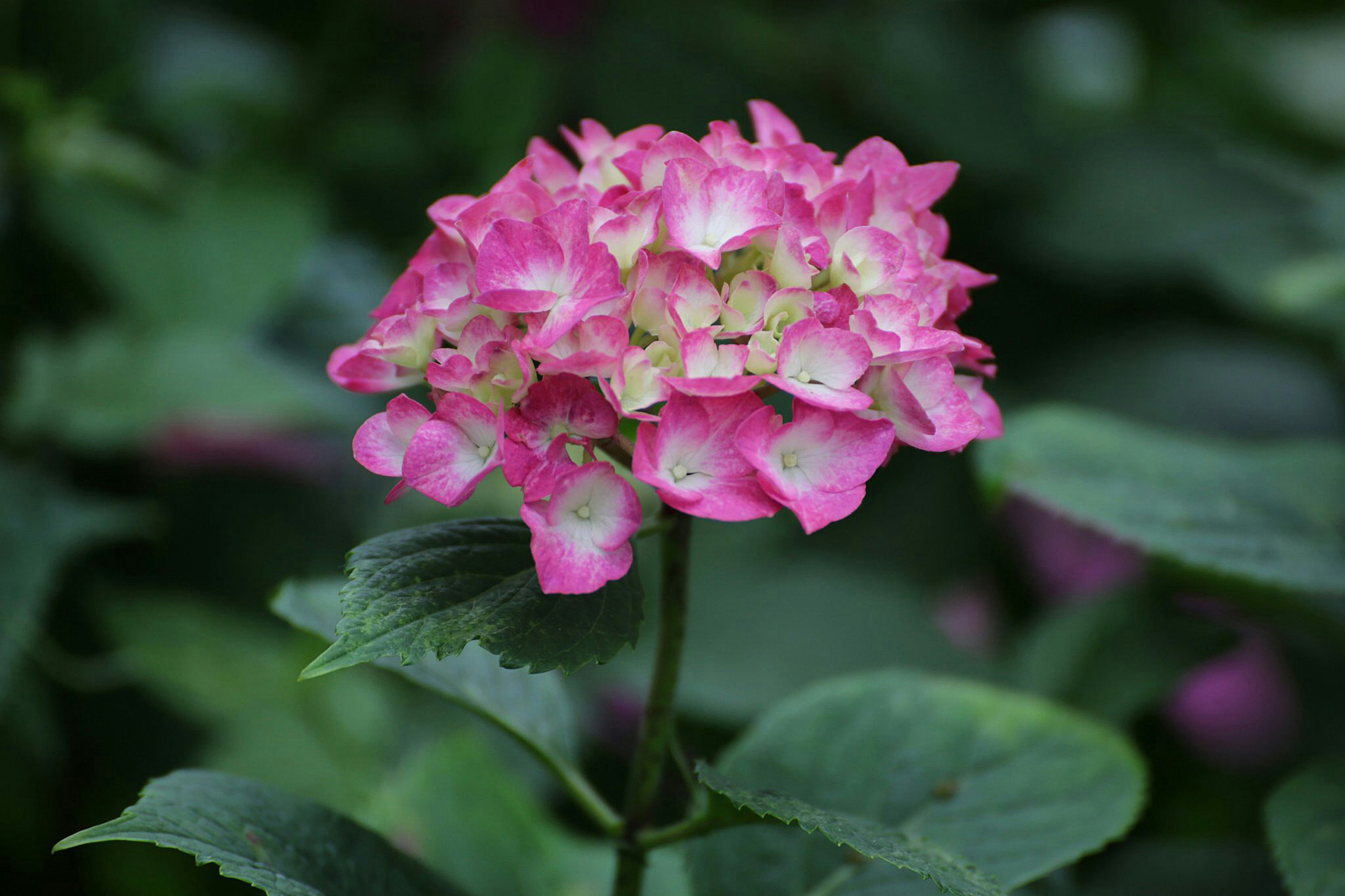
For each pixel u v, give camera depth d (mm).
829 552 1520
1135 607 1086
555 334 790
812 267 818
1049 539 1428
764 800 797
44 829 1107
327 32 1521
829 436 802
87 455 1297
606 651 791
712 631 1237
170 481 1349
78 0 1301
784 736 943
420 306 825
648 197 811
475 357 804
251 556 1317
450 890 860
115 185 1336
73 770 1161
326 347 1453
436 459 797
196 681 1130
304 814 848
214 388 1206
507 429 792
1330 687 1195
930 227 852
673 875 979
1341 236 1483
